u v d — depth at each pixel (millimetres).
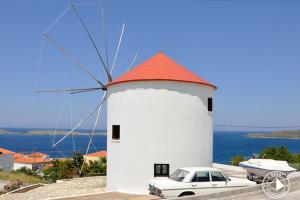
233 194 12758
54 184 22250
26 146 188125
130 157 17719
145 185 17328
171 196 12812
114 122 18656
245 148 154250
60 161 36375
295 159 35188
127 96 18047
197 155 17969
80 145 198750
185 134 17688
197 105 18156
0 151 59531
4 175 31391
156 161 17359
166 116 17516
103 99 25812
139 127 17625
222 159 104688
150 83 17625
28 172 44094
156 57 19312
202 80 18719
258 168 18688
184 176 13320
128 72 19172
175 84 17703
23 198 18250
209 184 13188
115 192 17656
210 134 18938
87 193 18438
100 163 32750
